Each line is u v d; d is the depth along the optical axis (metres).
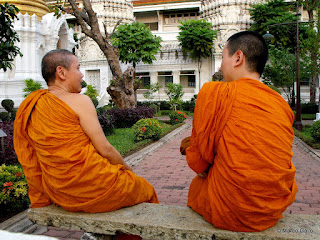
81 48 26.20
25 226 3.22
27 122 1.96
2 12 5.31
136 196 2.13
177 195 4.61
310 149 8.17
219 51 24.69
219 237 1.74
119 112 12.60
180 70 26.28
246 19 24.59
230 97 1.67
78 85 2.11
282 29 20.64
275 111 1.66
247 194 1.60
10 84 15.17
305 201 4.32
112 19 25.84
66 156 1.82
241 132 1.61
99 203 1.94
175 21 29.44
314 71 16.38
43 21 16.25
